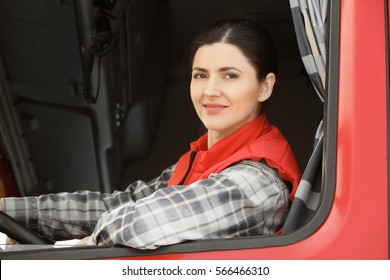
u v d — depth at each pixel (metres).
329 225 1.70
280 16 2.95
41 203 2.23
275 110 2.93
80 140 2.94
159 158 3.19
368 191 1.69
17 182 3.03
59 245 1.91
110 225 1.80
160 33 3.04
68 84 2.74
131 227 1.75
